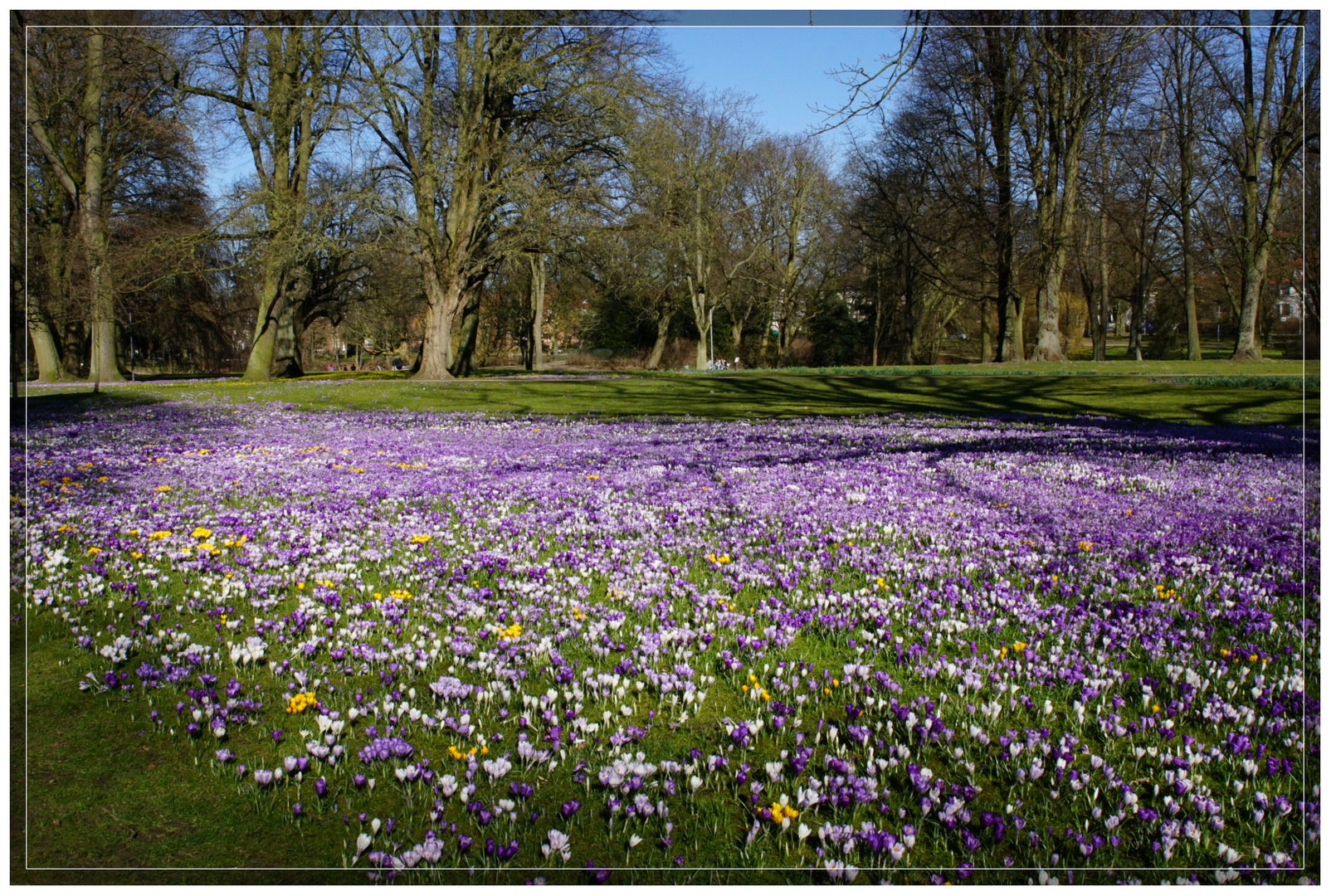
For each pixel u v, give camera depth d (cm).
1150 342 5450
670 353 5562
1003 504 746
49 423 1480
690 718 329
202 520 636
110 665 368
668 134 2739
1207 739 317
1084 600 469
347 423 1585
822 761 297
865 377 2938
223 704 333
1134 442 1265
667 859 246
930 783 284
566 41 2572
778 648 395
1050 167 3416
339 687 349
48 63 2709
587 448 1181
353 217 2648
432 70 2662
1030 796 282
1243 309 3334
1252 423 1666
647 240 2777
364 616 437
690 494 788
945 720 326
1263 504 745
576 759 296
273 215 2575
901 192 3719
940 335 5678
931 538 605
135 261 2711
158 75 2595
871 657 385
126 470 909
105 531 596
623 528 638
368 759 292
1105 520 675
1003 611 451
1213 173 3612
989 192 3538
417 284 3697
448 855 247
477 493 787
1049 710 320
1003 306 3606
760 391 2475
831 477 895
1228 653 383
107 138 2941
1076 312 5850
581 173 2641
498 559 534
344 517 670
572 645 395
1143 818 262
